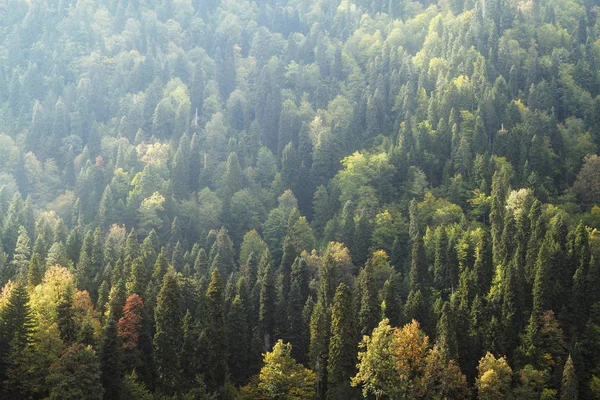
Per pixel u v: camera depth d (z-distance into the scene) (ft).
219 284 461.78
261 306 526.98
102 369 391.65
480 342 474.90
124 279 515.91
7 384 387.34
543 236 536.83
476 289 510.99
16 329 401.08
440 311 485.56
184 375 443.32
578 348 446.19
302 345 504.02
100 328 440.45
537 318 469.16
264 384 434.30
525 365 447.83
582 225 524.52
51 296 457.27
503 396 424.87
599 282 481.05
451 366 424.05
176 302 447.01
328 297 520.01
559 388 436.76
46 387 380.78
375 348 425.28
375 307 487.61
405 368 416.67
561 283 494.18
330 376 447.83
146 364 437.58
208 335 449.06
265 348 504.02
